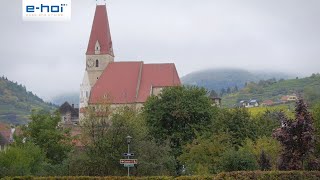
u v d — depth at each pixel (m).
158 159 63.41
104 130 63.19
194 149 71.12
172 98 95.00
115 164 60.59
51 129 89.19
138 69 168.25
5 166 69.50
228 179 43.75
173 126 93.69
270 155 65.81
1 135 129.50
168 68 168.00
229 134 81.88
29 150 75.62
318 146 57.12
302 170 50.03
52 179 48.19
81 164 60.41
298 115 52.09
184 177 46.19
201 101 95.38
